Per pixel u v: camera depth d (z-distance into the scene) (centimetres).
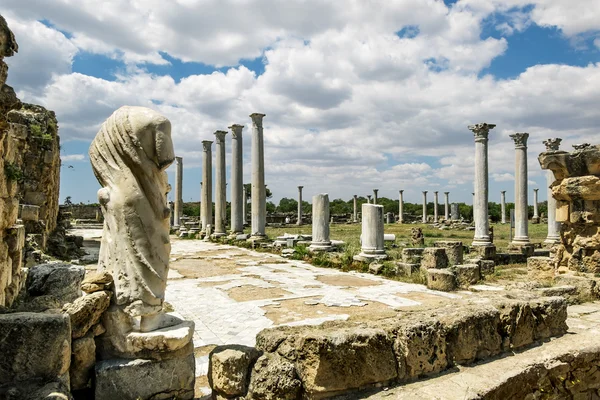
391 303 1120
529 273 1398
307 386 434
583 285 1040
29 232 1494
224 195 3231
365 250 1792
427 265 1569
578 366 604
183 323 497
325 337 440
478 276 1440
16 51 507
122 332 461
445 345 529
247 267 1823
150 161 467
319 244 2094
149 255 468
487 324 576
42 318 403
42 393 370
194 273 1644
